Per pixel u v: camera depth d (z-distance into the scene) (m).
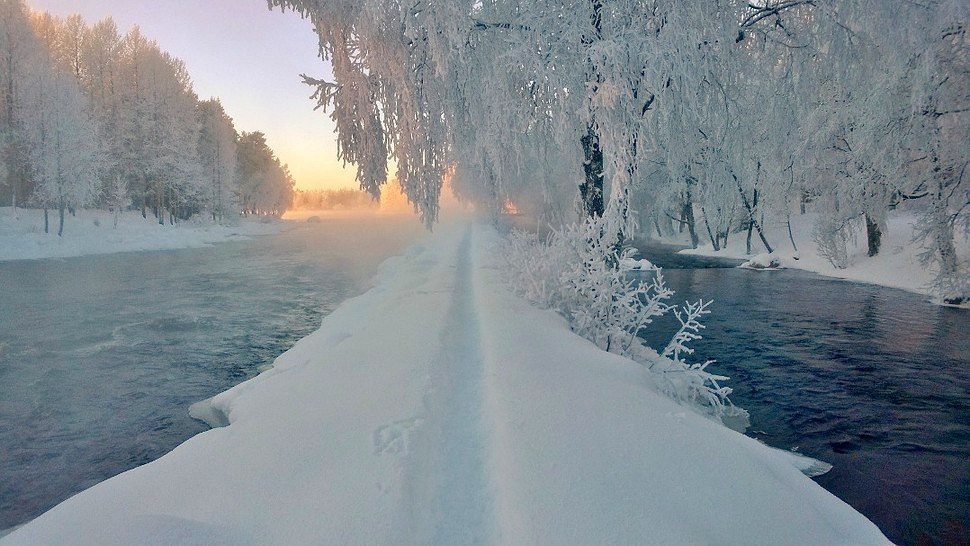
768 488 3.81
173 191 52.97
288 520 3.09
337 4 9.82
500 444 4.07
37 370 10.27
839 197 24.11
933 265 21.91
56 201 36.72
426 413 4.72
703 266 31.44
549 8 9.34
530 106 10.02
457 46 9.30
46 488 5.82
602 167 10.20
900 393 9.02
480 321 8.98
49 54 43.50
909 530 4.99
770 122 11.52
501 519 3.18
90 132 38.62
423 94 10.64
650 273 27.89
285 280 22.83
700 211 45.94
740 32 9.76
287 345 12.18
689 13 8.50
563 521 3.04
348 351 7.33
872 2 9.66
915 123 17.62
